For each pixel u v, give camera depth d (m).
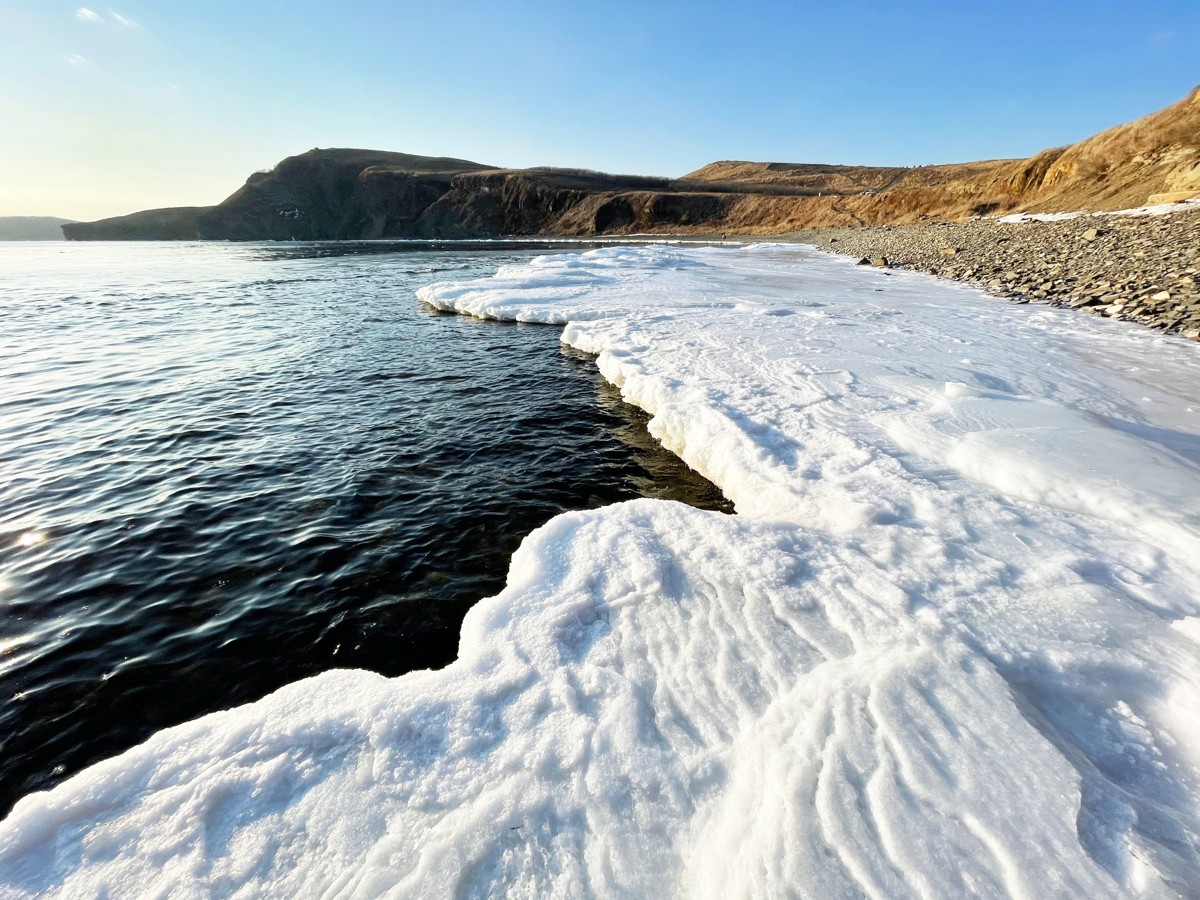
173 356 11.60
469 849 2.06
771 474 5.12
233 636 3.91
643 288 17.33
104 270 34.22
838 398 6.66
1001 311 12.09
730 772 2.31
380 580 4.52
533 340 12.63
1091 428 5.18
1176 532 3.57
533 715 2.65
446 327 14.30
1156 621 2.87
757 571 3.52
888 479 4.66
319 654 3.76
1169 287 11.30
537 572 3.76
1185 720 2.38
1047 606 3.01
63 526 5.26
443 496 5.89
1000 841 1.91
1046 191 40.66
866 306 13.17
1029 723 2.33
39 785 2.89
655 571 3.63
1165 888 1.75
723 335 10.26
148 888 2.00
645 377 8.22
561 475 6.34
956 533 3.82
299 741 2.55
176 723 3.27
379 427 7.76
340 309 17.47
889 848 1.92
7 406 8.53
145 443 7.18
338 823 2.19
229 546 4.97
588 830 2.12
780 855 1.93
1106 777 2.15
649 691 2.77
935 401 6.24
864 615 3.09
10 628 3.97
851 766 2.21
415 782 2.34
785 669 2.81
